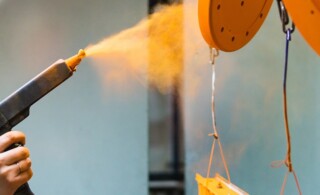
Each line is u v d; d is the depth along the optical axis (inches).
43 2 70.6
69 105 71.8
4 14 70.9
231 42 39.3
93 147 72.4
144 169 72.4
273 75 68.0
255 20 40.5
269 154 68.5
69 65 39.8
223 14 37.2
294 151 68.0
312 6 33.2
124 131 72.1
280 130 68.3
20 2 70.7
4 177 37.8
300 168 67.9
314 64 67.2
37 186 72.7
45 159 72.4
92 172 72.5
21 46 71.2
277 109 68.2
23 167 38.5
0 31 71.1
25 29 71.1
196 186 69.7
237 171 68.9
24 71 71.3
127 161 72.4
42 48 71.0
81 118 72.0
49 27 70.8
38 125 72.1
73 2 70.3
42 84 39.5
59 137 72.3
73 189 72.7
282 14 37.4
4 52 71.3
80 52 40.1
